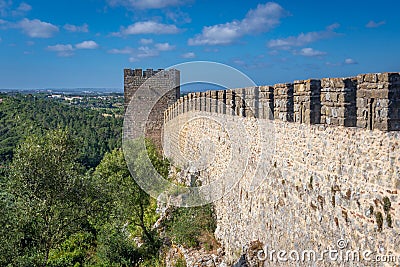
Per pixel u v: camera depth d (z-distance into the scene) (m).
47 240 16.19
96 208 17.08
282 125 9.88
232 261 13.38
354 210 6.84
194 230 16.62
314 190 8.22
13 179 15.76
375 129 6.33
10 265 14.70
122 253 20.44
